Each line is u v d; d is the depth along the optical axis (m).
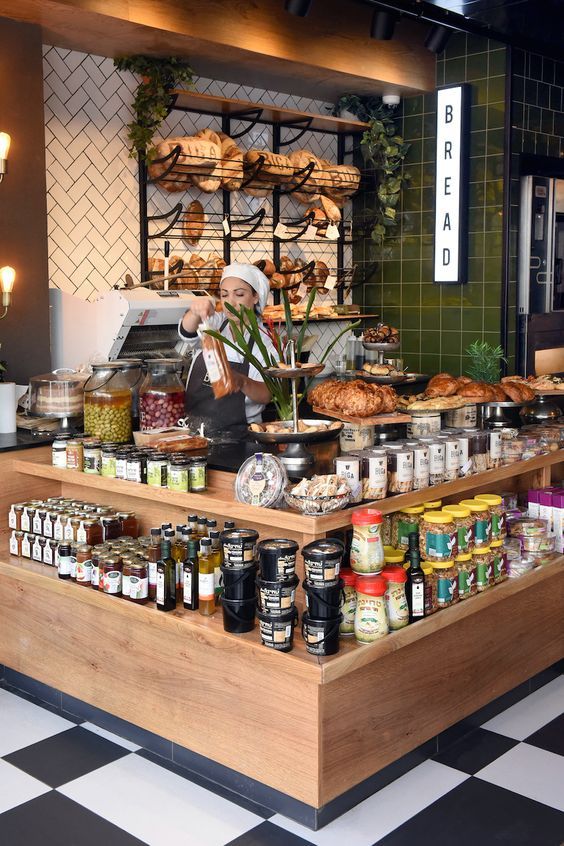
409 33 6.37
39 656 3.69
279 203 6.48
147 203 5.62
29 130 4.67
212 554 3.06
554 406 4.49
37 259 4.76
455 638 3.29
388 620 2.95
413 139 6.82
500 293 6.50
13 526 3.79
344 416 3.39
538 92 6.59
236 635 2.90
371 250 7.17
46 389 4.06
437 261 6.71
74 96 5.19
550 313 6.86
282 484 2.96
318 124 6.48
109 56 5.29
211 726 3.05
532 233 6.62
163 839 2.76
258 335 3.47
